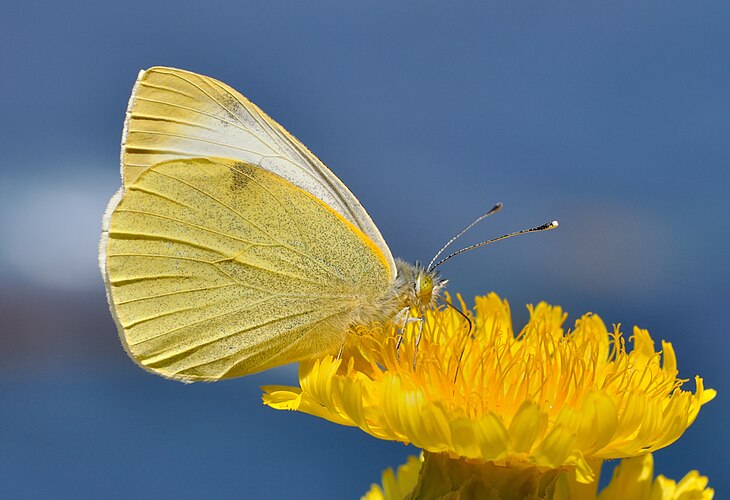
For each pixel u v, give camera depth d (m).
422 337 0.22
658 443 0.21
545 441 0.20
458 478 0.21
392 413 0.21
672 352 0.21
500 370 0.21
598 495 0.21
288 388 0.21
